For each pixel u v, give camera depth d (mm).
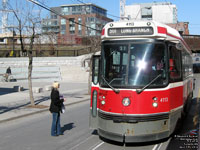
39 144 7660
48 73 36844
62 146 7371
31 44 14492
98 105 7230
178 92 7758
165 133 6754
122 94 6566
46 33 18125
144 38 6875
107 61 7102
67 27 86375
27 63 39969
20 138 8430
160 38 6871
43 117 12172
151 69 6703
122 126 6480
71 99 18062
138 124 6414
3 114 12367
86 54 41812
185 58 10031
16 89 22953
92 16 36594
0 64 39906
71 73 37219
